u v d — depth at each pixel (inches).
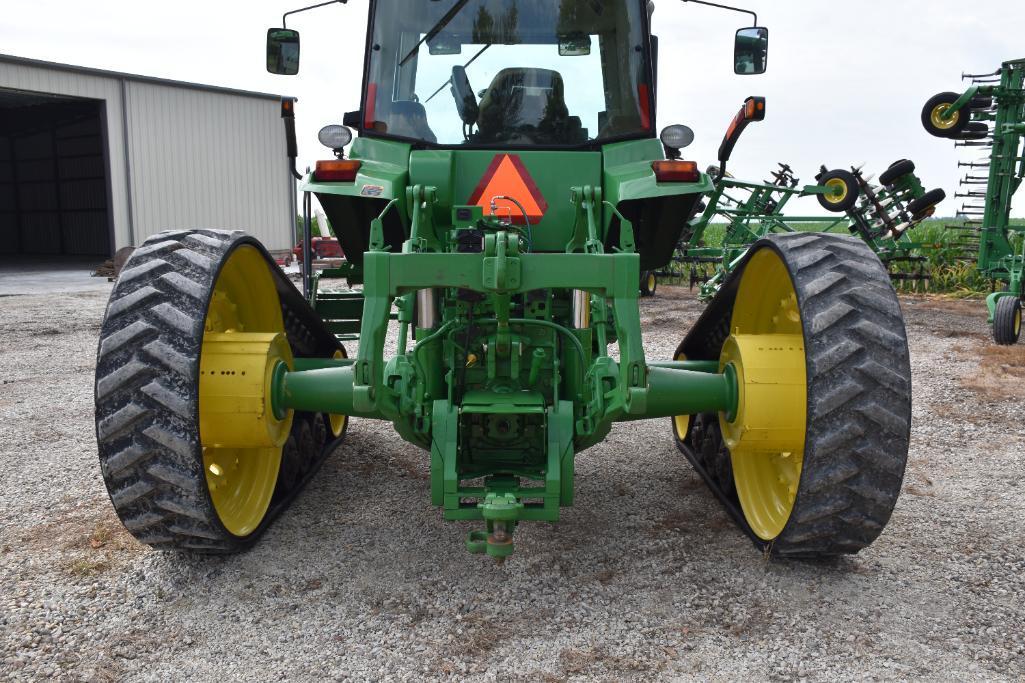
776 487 138.3
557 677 96.5
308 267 193.8
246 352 123.8
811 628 108.0
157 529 117.6
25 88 805.9
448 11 157.4
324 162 144.7
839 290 113.1
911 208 511.8
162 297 114.7
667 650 102.5
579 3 156.9
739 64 175.3
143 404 110.6
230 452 139.9
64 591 118.6
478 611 112.7
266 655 101.6
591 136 158.6
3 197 1231.5
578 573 124.5
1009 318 340.5
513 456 123.1
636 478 171.9
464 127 157.9
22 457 185.3
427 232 135.6
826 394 108.5
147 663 100.1
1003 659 101.0
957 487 165.8
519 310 137.7
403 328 131.2
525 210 147.2
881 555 131.2
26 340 361.4
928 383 264.5
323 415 181.8
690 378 128.3
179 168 945.5
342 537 138.8
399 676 96.8
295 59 187.8
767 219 513.3
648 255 163.5
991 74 405.7
